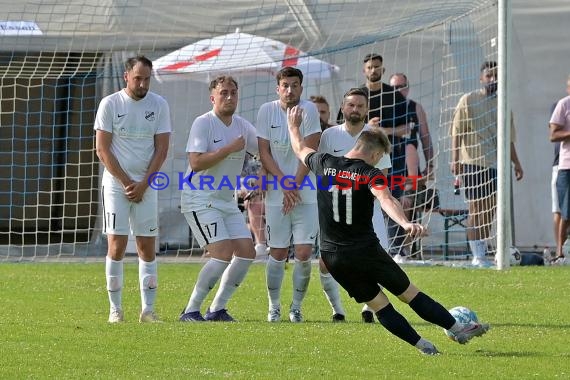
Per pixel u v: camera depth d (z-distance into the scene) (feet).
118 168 103.40
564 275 145.18
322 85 180.55
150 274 106.01
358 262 80.89
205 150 106.22
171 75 174.81
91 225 211.82
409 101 166.09
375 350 86.38
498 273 148.05
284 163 110.01
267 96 184.24
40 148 201.77
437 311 82.33
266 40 173.78
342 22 176.24
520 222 186.19
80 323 101.96
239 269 106.93
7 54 176.86
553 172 170.81
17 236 208.54
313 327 100.12
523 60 184.85
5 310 113.09
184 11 177.47
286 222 108.68
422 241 176.24
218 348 86.89
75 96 207.00
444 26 180.65
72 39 174.81
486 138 163.12
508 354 84.84
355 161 82.02
